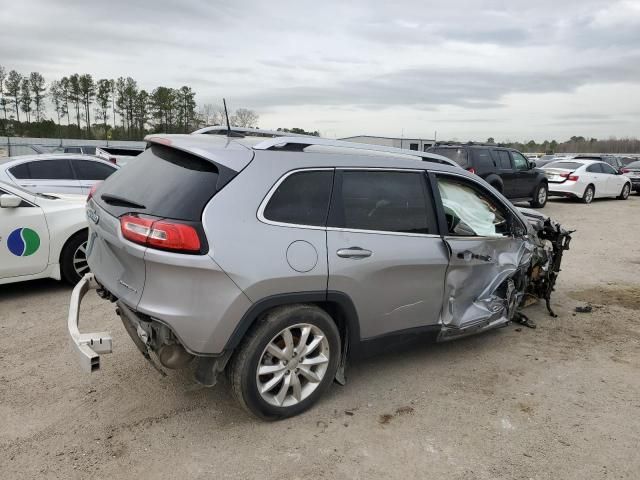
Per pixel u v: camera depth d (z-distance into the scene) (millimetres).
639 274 7418
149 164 3350
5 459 2834
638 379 4023
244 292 2879
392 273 3521
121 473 2750
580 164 18078
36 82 80000
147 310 2832
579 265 7941
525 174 14820
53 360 4059
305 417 3332
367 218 3463
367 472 2820
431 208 3867
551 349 4586
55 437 3051
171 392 3602
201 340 2855
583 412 3506
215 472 2783
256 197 2994
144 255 2791
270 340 3080
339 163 3387
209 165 3006
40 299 5594
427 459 2947
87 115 81625
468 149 13398
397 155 3840
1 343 4383
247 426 3211
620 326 5215
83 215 5816
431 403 3572
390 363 4195
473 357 4367
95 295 5762
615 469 2900
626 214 14625
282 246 3014
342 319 3451
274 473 2789
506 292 4523
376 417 3367
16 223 5387
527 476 2824
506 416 3430
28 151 41312
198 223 2807
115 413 3324
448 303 3957
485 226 4418
